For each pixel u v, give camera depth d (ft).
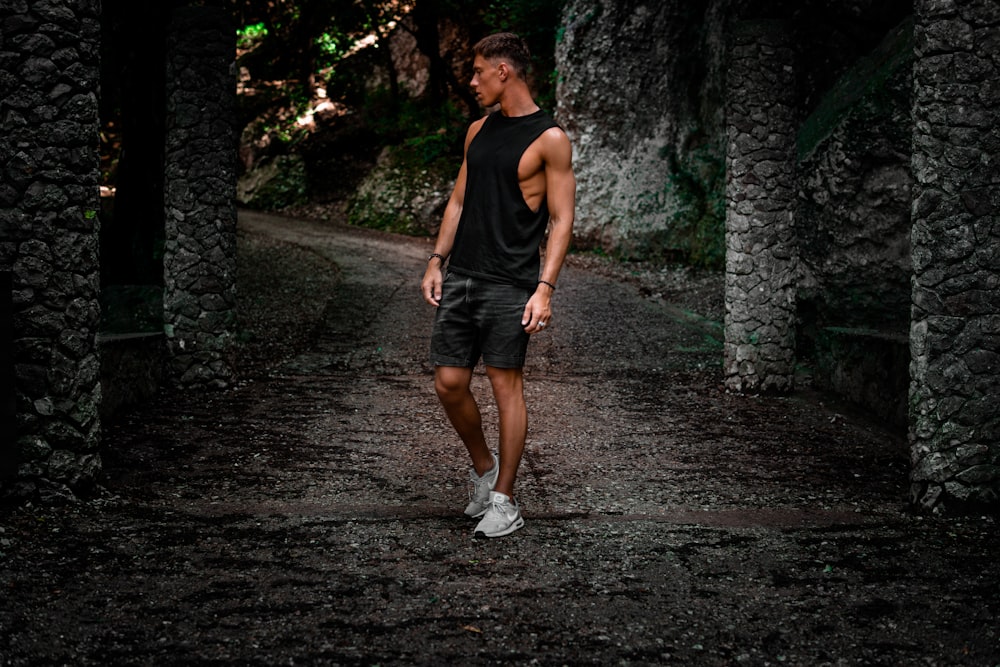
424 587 8.66
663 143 47.88
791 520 11.32
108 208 57.36
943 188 11.27
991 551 9.97
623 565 9.39
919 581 9.00
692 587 8.79
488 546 9.93
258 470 13.41
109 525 10.46
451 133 68.69
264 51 79.46
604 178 50.21
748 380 20.70
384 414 17.76
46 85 10.93
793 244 20.74
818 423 17.69
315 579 8.82
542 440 15.85
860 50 29.09
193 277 19.98
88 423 11.48
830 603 8.41
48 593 8.29
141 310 25.36
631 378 22.74
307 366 23.75
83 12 11.05
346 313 32.04
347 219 69.62
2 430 10.88
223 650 7.20
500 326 10.21
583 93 50.70
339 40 76.84
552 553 9.73
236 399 19.19
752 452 15.19
